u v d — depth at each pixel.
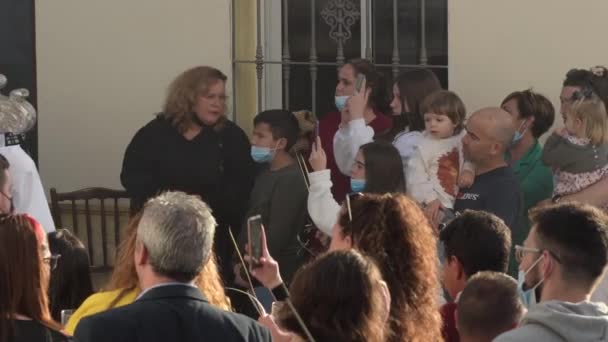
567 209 4.14
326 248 6.63
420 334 4.28
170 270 3.96
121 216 8.17
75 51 8.20
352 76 7.42
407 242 4.38
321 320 3.61
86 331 3.84
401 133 7.28
